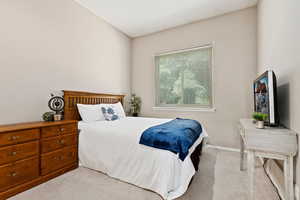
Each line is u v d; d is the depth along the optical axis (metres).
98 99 3.25
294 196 1.32
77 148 2.24
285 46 1.57
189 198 1.52
